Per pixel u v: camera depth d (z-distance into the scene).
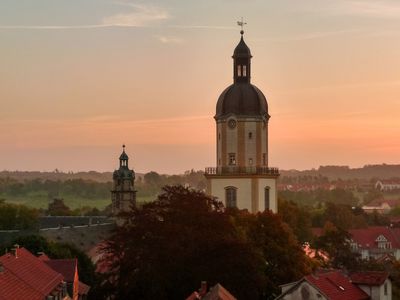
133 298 126.50
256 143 188.75
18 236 156.50
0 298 85.75
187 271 123.94
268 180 189.00
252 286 125.00
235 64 192.50
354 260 179.00
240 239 134.25
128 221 136.38
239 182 186.62
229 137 188.88
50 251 146.12
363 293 114.38
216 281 122.81
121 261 128.25
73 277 123.31
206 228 133.75
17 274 98.25
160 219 135.50
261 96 191.50
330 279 112.38
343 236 187.88
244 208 186.00
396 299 127.12
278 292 137.38
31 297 93.69
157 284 123.12
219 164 189.62
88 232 188.00
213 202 143.75
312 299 109.00
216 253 125.44
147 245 127.38
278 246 146.50
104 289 129.00
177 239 126.88
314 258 184.75
